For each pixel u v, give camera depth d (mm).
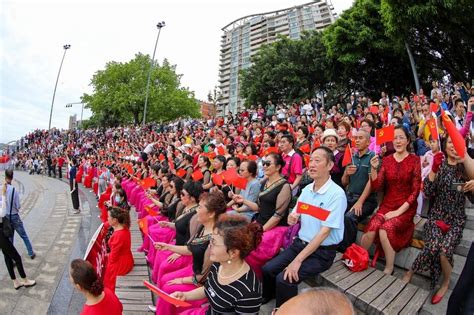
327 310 922
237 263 2588
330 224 3133
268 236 3734
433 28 17562
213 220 3480
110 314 3219
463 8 14734
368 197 4449
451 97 10195
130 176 12250
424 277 3680
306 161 5621
